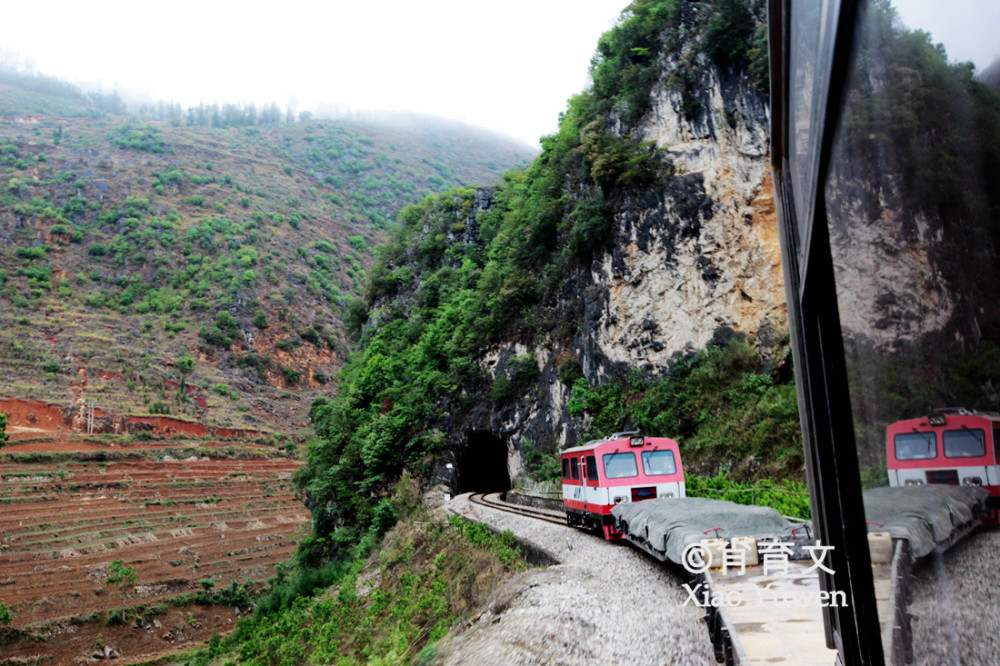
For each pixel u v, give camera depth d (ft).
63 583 228.84
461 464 150.51
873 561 8.48
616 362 106.01
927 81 4.49
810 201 9.84
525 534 64.90
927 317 5.10
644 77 109.09
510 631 33.17
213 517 320.29
